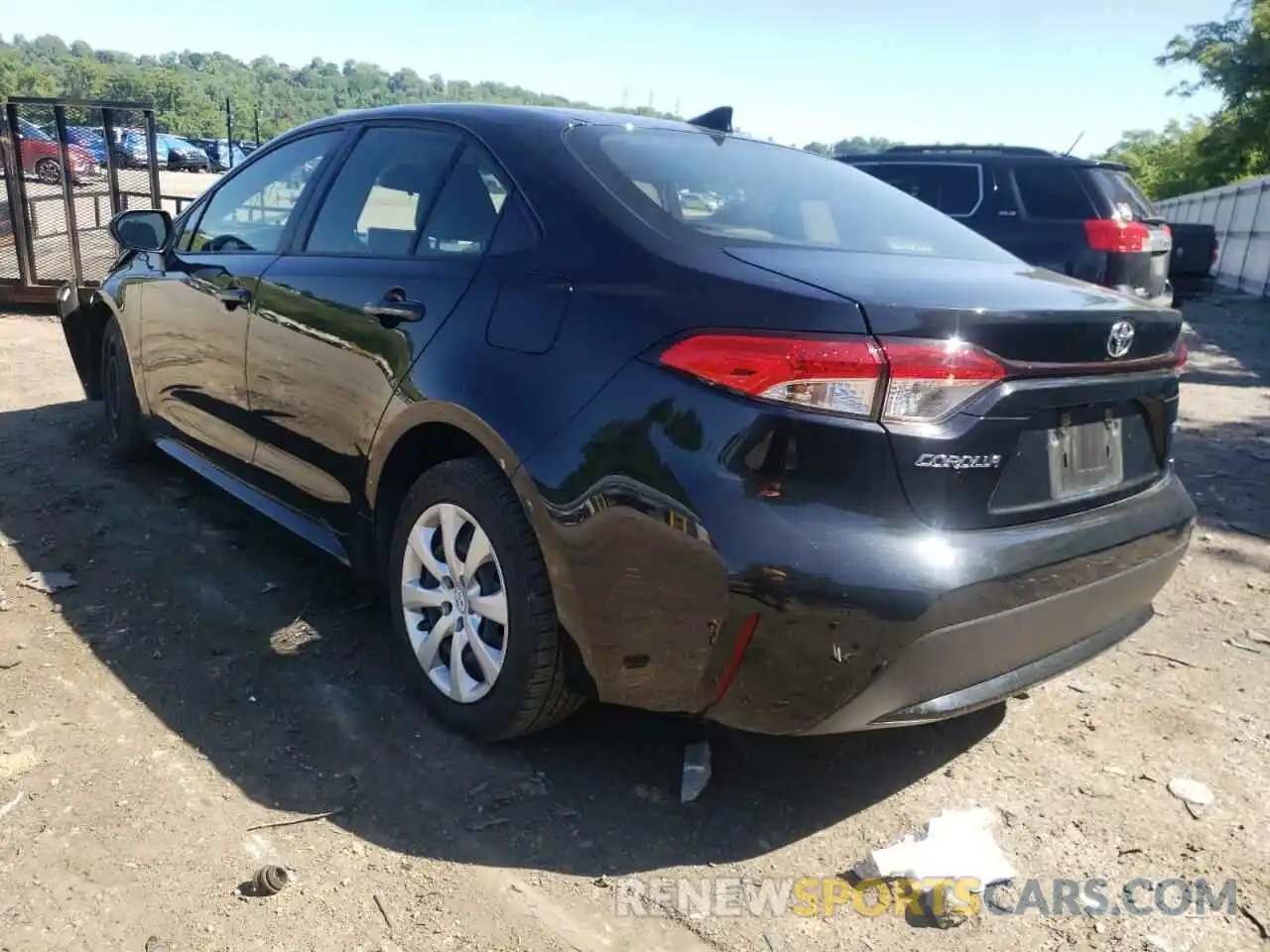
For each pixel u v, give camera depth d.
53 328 9.18
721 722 2.39
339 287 3.26
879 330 2.18
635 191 2.76
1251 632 3.93
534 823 2.58
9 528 4.25
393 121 3.50
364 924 2.20
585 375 2.45
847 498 2.18
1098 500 2.62
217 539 4.25
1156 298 8.57
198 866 2.34
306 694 3.10
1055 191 8.27
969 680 2.34
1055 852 2.58
